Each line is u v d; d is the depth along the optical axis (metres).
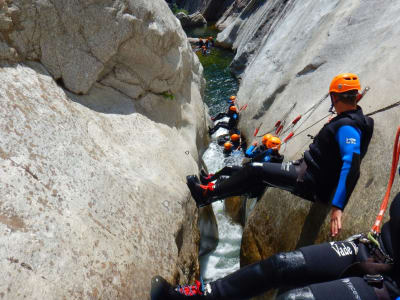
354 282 1.58
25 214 2.01
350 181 2.17
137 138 3.57
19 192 2.07
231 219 4.90
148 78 4.02
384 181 2.22
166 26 3.91
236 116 7.64
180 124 4.77
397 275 1.52
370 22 4.32
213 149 6.86
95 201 2.47
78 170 2.55
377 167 2.33
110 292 2.12
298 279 1.89
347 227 2.32
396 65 2.87
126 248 2.42
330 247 1.89
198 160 4.96
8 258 1.79
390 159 2.26
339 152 2.36
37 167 2.29
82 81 3.30
